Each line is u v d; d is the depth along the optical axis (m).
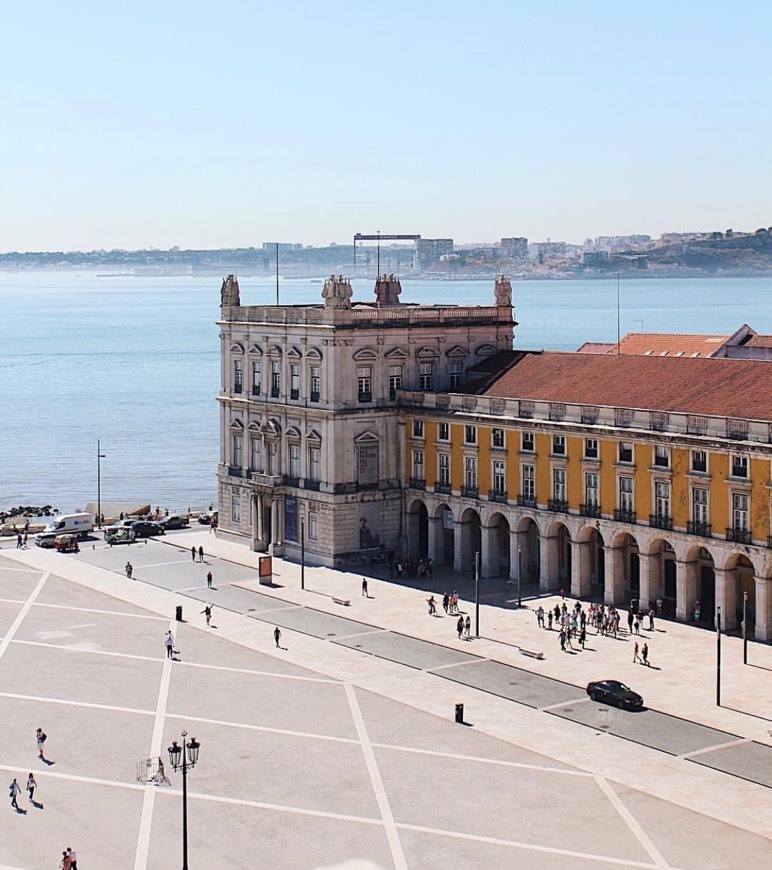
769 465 95.56
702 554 104.25
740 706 83.94
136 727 82.31
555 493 112.56
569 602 110.31
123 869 63.06
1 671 93.88
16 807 70.44
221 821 68.50
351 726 82.12
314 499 126.56
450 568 124.38
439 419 121.88
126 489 194.25
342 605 111.50
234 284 136.75
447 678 91.19
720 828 66.69
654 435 102.75
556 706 85.00
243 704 86.44
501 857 63.91
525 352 127.62
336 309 122.69
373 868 63.06
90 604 113.62
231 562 129.38
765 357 128.25
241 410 136.12
